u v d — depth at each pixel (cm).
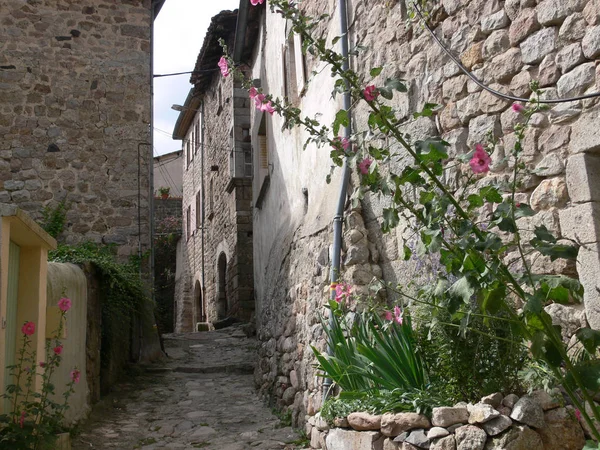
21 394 498
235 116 1619
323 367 493
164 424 717
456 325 333
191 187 2394
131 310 970
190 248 2350
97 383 797
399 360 421
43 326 561
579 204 365
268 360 830
